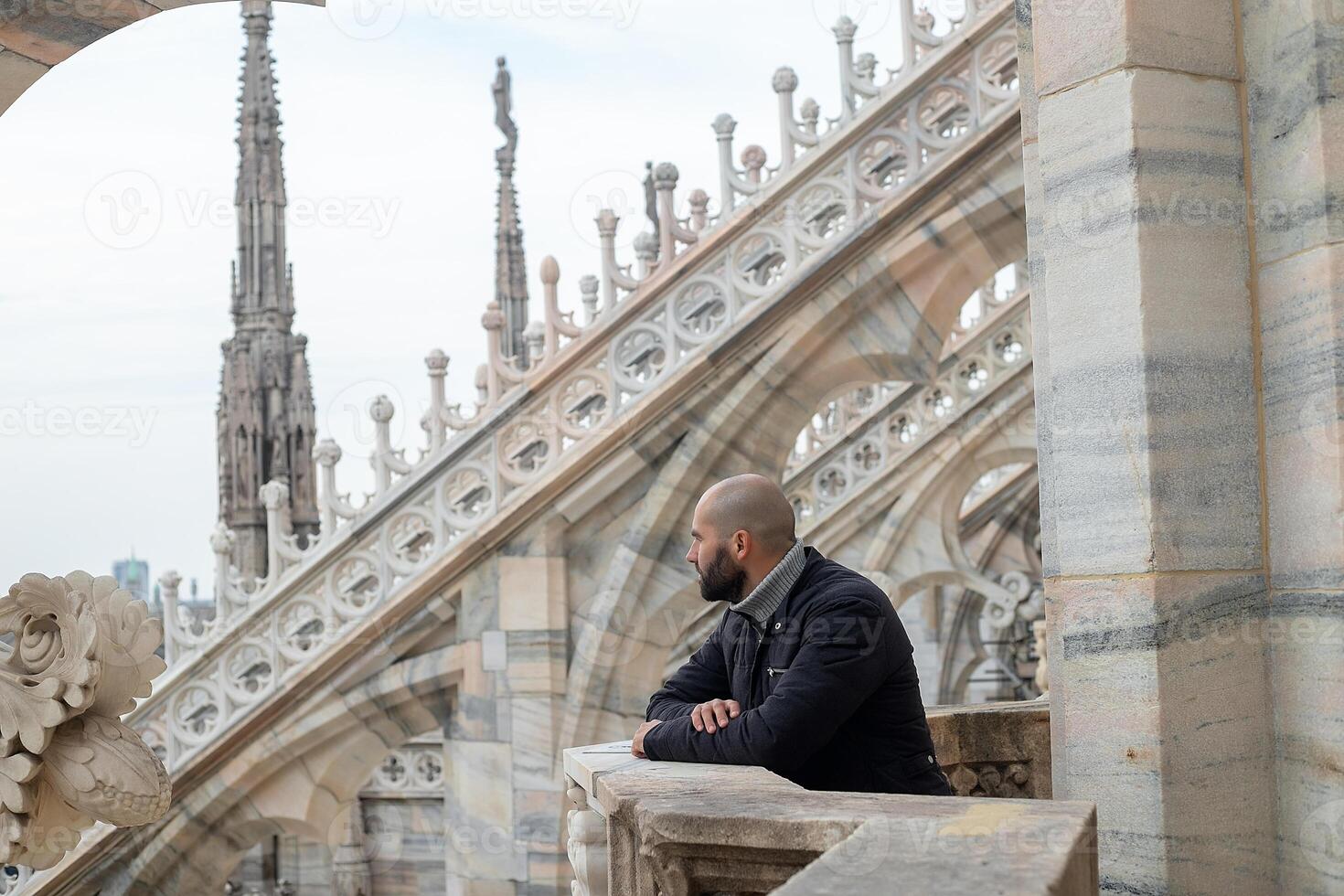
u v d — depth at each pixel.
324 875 14.52
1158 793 2.86
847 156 8.79
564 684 9.23
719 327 8.95
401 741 9.77
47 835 3.24
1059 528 3.12
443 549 9.44
